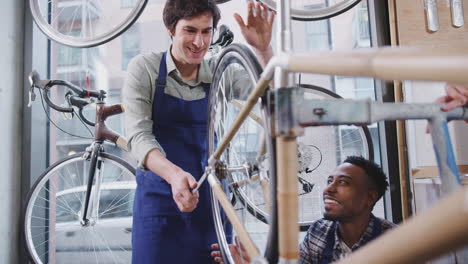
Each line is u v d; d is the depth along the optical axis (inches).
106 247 66.7
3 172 59.0
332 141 56.7
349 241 34.8
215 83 36.1
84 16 64.9
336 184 34.4
